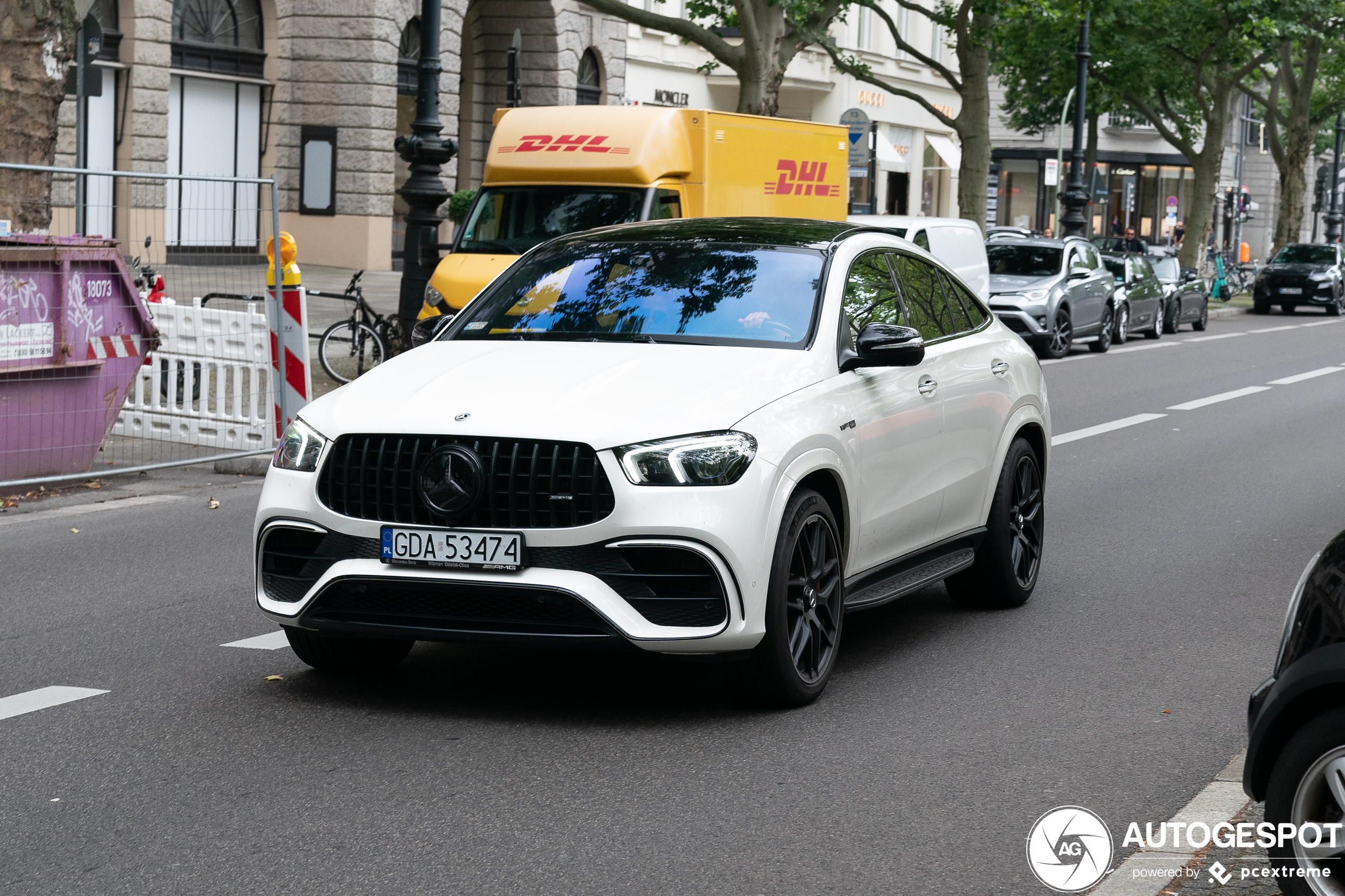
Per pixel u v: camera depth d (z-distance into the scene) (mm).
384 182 35312
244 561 8922
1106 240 46781
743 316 6438
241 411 12828
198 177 12102
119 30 30359
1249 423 16484
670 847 4551
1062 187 72750
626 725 5785
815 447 5938
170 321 13172
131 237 11656
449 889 4219
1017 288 24750
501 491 5539
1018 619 7746
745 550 5551
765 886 4262
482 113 40469
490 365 6094
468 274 16984
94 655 6793
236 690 6238
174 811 4816
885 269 7176
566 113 18109
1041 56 42625
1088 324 25938
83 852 4477
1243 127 72625
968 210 33688
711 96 46750
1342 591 3730
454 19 36938
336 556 5730
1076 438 15086
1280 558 9375
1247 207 70875
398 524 5609
